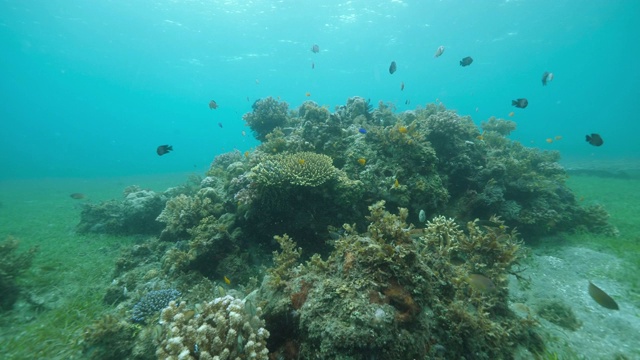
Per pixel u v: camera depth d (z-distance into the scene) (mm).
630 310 5414
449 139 9891
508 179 9953
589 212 10008
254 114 14234
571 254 7914
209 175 12383
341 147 8977
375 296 3215
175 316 3703
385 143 8484
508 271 5691
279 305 3725
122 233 11625
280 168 6801
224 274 6488
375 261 3557
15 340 4992
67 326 5430
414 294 3521
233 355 3242
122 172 52625
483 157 10242
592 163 29875
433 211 7824
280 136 10938
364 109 12141
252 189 7133
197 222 8203
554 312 5254
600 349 4406
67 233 11930
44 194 23969
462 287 4719
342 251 4090
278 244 7188
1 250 7254
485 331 4012
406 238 4035
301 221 6887
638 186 17125
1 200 20375
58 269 8172
